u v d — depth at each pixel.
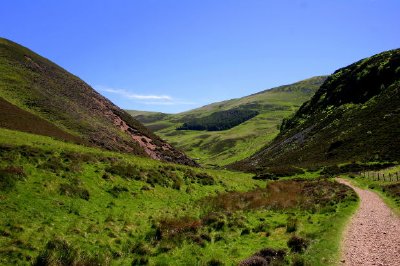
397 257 16.98
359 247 18.91
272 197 37.47
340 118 112.75
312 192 40.97
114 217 23.69
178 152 86.25
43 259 15.03
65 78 97.12
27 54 96.44
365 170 63.41
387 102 96.06
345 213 27.80
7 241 16.25
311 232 21.62
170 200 33.03
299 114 159.75
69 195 24.98
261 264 16.27
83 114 76.25
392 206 31.62
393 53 124.88
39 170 27.52
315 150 97.44
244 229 23.09
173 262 17.03
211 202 34.53
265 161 121.00
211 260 16.88
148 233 21.36
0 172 23.52
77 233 19.20
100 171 32.84
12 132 40.22
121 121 88.12
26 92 70.44
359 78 127.31
